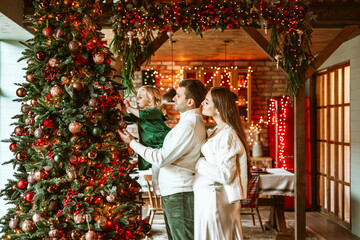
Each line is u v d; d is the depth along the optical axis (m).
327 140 6.33
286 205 6.80
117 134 2.69
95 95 2.41
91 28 2.56
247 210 6.63
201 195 2.57
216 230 2.52
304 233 4.43
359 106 5.13
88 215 2.33
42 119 2.37
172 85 7.56
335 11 4.23
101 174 2.50
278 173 5.25
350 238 5.08
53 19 2.49
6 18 3.54
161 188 2.72
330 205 6.28
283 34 4.08
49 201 2.40
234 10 4.00
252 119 7.61
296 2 4.02
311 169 6.87
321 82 6.64
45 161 2.38
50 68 2.41
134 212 2.75
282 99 6.98
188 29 4.01
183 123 2.62
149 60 4.05
